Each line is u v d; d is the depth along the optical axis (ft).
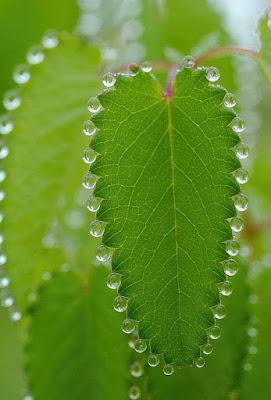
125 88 0.71
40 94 0.85
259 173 1.07
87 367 0.80
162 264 0.70
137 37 0.97
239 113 0.96
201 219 0.70
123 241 0.70
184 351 0.70
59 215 0.86
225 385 0.80
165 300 0.70
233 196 0.70
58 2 0.99
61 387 0.80
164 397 0.79
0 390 1.01
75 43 0.86
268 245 0.96
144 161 0.70
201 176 0.70
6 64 0.97
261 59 0.80
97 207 0.70
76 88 0.85
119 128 0.70
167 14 0.98
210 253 0.70
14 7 0.98
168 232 0.70
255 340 0.82
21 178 0.84
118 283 0.71
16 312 0.83
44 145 0.84
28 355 0.81
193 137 0.71
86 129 0.71
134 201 0.70
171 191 0.70
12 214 0.84
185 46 0.98
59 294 0.81
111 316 0.80
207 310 0.70
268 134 1.05
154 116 0.71
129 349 0.79
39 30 0.99
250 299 0.81
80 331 0.81
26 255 0.84
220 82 0.95
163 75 0.83
